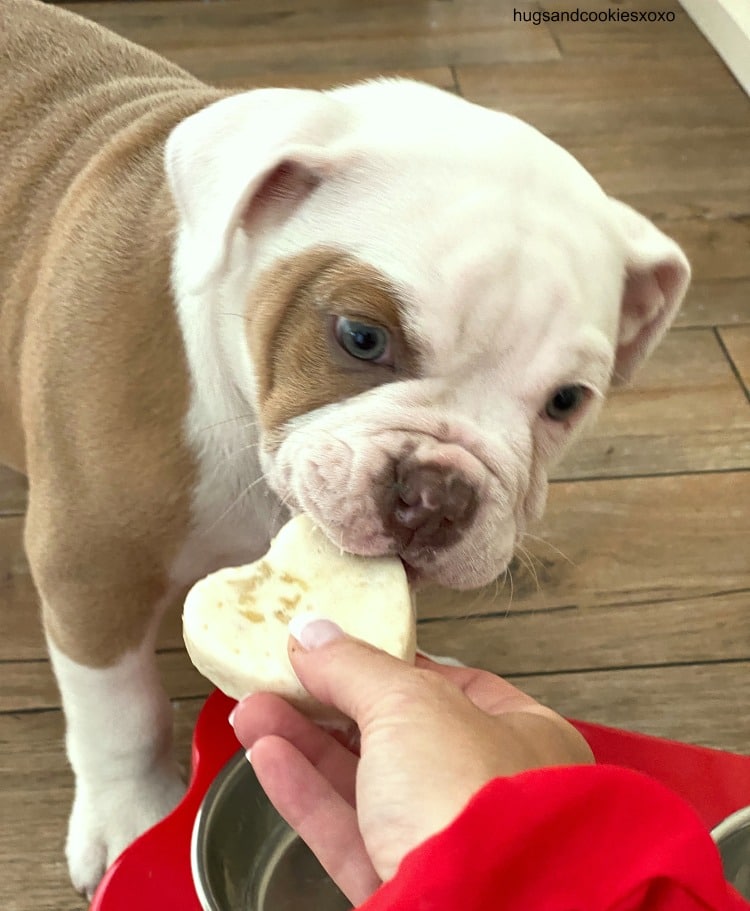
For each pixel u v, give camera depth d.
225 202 0.36
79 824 0.50
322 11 1.05
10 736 0.55
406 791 0.28
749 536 0.66
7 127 0.48
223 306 0.39
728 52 1.02
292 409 0.37
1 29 0.50
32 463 0.45
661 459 0.69
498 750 0.30
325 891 0.43
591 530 0.65
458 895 0.25
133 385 0.41
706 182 0.89
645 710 0.58
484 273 0.35
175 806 0.49
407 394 0.36
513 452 0.37
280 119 0.37
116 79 0.50
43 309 0.43
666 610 0.62
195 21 1.02
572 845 0.26
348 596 0.36
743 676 0.60
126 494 0.42
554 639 0.60
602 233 0.38
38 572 0.45
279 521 0.45
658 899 0.27
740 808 0.44
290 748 0.35
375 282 0.35
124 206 0.42
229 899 0.40
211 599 0.35
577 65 1.01
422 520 0.35
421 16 1.06
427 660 0.43
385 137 0.37
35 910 0.50
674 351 0.75
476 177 0.36
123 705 0.48
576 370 0.37
